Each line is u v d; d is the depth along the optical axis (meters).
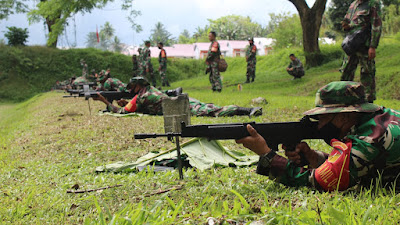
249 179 3.74
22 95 35.34
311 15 25.19
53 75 37.59
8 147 8.41
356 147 2.87
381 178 3.00
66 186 4.20
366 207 2.65
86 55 39.34
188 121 4.02
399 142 2.80
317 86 18.56
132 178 4.20
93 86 18.81
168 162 4.92
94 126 8.98
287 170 3.12
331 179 2.92
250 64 24.59
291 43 41.84
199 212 2.81
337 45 27.64
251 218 2.61
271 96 14.80
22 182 4.77
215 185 3.59
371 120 2.90
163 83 26.38
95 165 5.32
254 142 3.12
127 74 39.75
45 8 34.00
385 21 35.88
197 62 42.78
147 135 3.30
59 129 9.52
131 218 2.57
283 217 2.45
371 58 7.40
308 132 3.10
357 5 7.53
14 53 37.28
